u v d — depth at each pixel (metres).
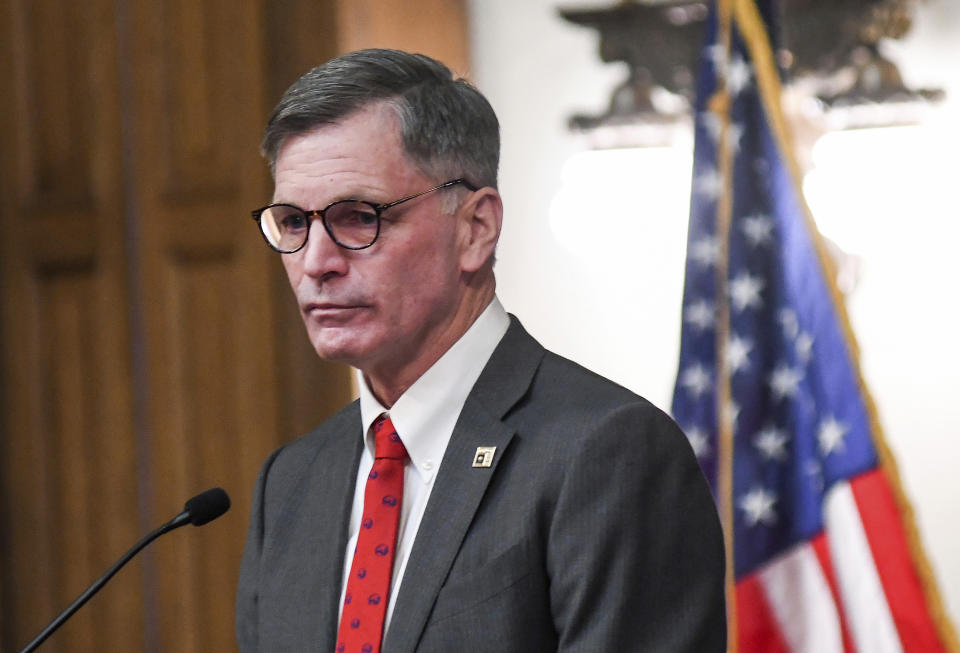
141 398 14.73
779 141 12.02
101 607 14.83
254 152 13.83
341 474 6.24
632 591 5.14
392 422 5.92
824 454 11.51
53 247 15.30
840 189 13.34
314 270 5.50
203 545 14.09
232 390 13.95
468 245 5.86
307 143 5.58
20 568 15.40
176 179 14.39
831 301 11.69
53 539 15.24
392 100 5.59
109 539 14.87
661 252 14.04
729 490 11.62
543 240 14.42
